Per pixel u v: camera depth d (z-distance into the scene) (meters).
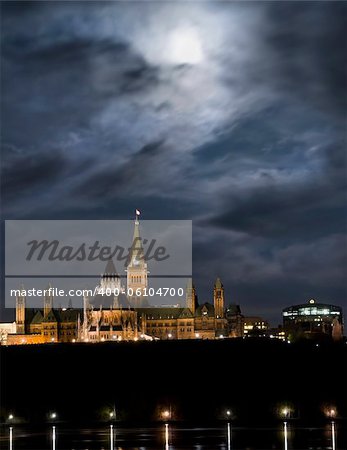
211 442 167.38
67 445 166.25
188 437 176.00
